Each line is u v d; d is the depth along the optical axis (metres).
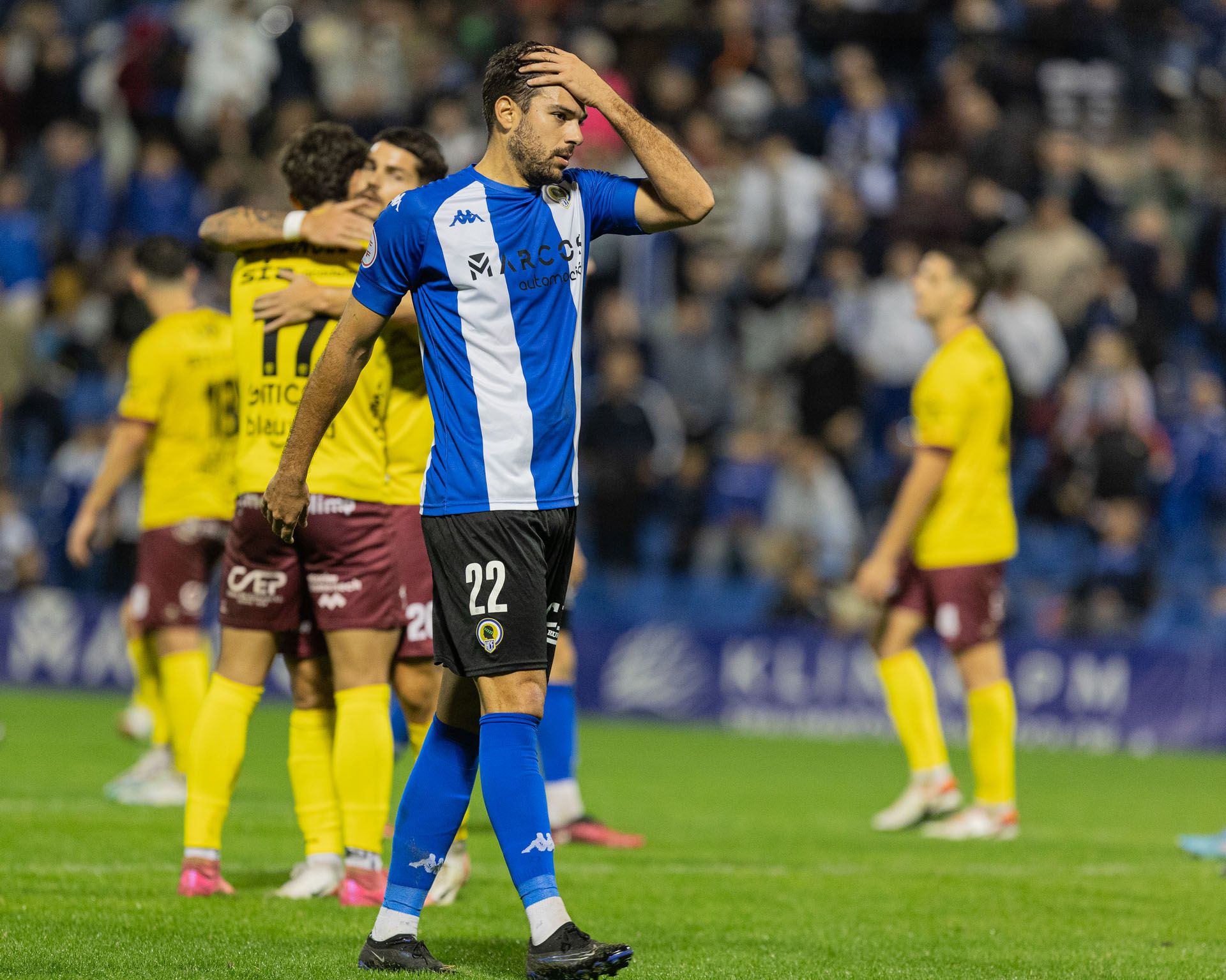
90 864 20.12
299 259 18.11
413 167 18.48
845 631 46.19
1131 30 66.12
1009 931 17.28
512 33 65.25
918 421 26.78
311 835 18.33
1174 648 45.12
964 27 63.81
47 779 30.19
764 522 50.34
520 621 13.68
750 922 17.50
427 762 14.40
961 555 26.69
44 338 60.34
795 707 46.34
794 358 52.22
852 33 67.88
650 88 62.12
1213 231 59.22
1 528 51.84
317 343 17.66
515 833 13.55
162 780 27.55
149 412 25.59
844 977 14.56
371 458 17.66
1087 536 47.72
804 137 60.84
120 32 73.50
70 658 50.09
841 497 49.06
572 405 14.12
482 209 13.86
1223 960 15.88
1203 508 52.38
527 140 13.94
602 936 16.42
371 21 65.44
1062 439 49.50
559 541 14.09
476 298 13.82
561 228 14.06
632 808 29.19
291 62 65.44
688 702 47.31
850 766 37.97
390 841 22.55
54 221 66.44
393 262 13.95
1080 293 54.75
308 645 18.30
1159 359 55.28
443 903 18.12
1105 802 32.41
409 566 18.75
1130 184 62.50
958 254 26.91
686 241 58.03
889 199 60.84
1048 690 45.66
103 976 13.57
